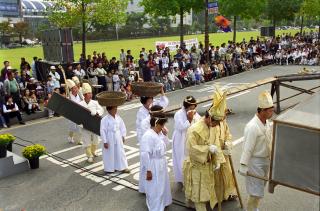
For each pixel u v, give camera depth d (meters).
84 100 9.23
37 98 14.90
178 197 6.76
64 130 11.92
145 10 24.06
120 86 16.69
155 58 19.83
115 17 19.48
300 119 3.73
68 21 19.08
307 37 38.34
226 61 22.84
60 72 15.67
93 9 19.20
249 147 5.27
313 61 26.67
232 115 12.92
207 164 5.73
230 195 6.45
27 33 54.84
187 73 19.56
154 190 6.07
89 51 33.91
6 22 51.94
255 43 28.09
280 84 12.79
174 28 66.88
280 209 6.23
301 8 37.50
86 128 8.62
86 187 7.45
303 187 3.73
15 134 11.65
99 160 8.99
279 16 36.34
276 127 3.79
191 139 5.63
